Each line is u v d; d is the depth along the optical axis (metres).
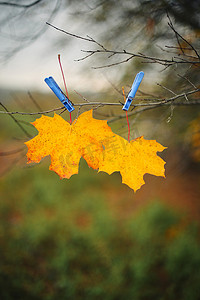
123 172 0.92
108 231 4.91
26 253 4.28
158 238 4.83
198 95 1.92
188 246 4.21
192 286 3.54
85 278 3.91
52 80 0.97
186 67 1.97
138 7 2.10
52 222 5.23
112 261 4.23
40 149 0.94
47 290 3.60
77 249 4.47
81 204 6.16
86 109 1.84
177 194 6.11
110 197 6.72
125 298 3.51
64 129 0.94
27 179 7.14
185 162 2.93
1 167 7.04
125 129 2.23
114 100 2.07
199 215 5.45
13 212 5.76
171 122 2.58
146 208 5.66
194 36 1.94
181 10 1.99
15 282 3.54
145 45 2.18
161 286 3.75
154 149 0.93
